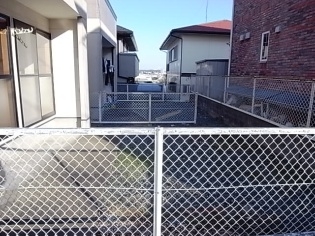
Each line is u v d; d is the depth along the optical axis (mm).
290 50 7125
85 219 2793
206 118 9789
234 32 11086
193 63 17562
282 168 4070
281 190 3586
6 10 4477
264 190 3588
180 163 4418
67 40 6617
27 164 4137
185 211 3023
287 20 7246
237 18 10750
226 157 4723
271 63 8125
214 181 3838
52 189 3395
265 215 3021
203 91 12391
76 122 6945
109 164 4344
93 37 8828
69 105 6895
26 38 5285
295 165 4086
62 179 3725
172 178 3887
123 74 17375
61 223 2711
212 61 13117
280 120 5773
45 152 4605
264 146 4844
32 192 3307
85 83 6727
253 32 9352
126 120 8781
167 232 2619
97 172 4008
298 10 6746
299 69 6727
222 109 9125
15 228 2609
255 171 4191
